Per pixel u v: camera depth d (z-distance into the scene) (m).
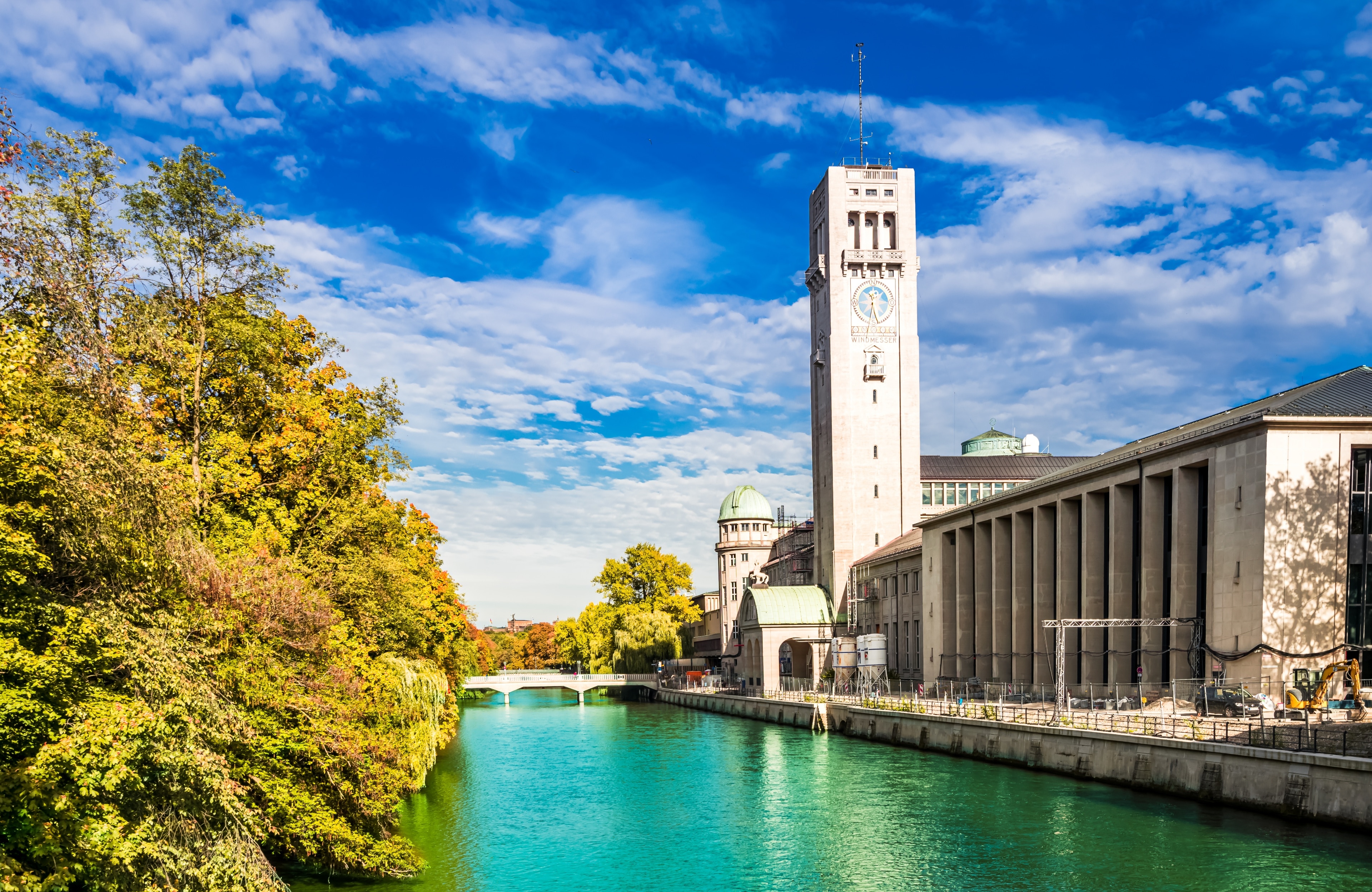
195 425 35.19
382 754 35.81
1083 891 33.59
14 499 20.34
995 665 93.88
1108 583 79.38
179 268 36.16
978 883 35.47
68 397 22.69
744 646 142.62
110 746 19.06
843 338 138.25
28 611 19.91
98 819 19.12
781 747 80.69
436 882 36.22
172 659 21.91
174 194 35.94
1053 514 88.44
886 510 136.25
